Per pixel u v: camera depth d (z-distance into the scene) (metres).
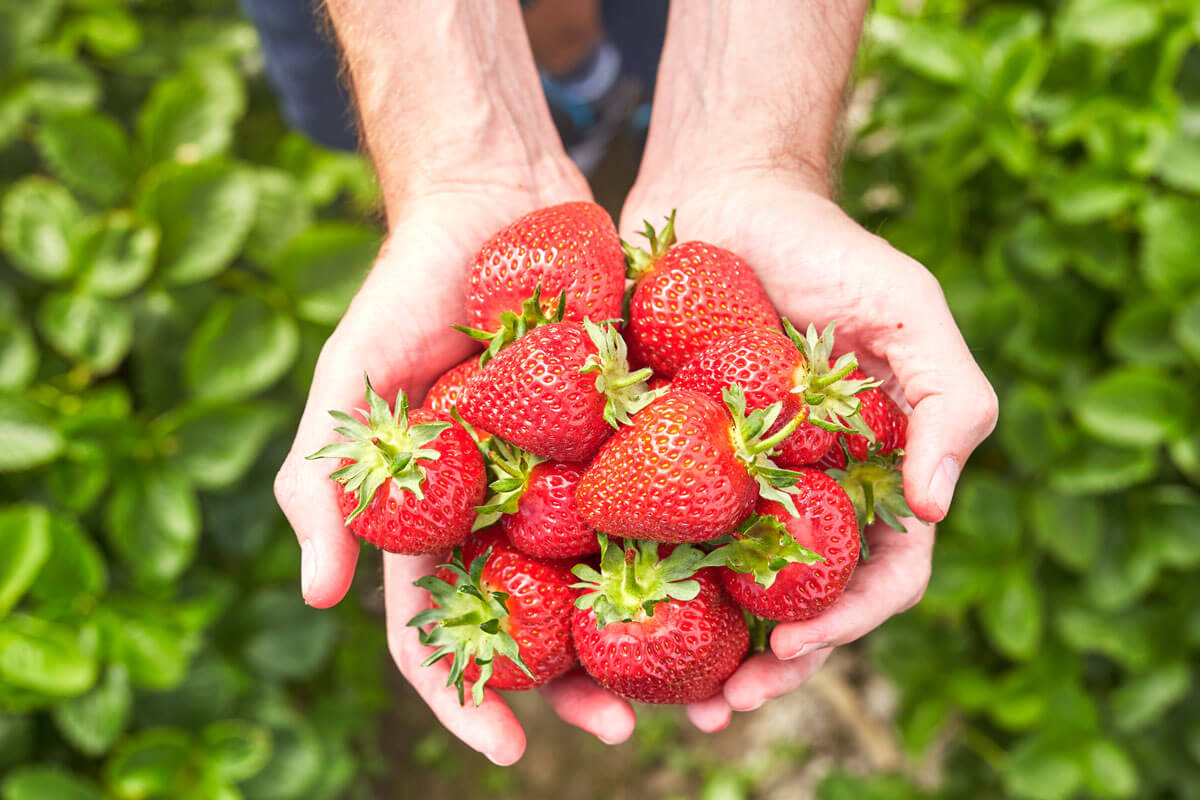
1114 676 0.65
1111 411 0.57
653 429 0.36
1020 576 0.61
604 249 0.40
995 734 0.69
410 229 0.44
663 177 0.46
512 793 0.77
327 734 0.69
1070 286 0.60
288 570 0.67
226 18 0.74
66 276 0.60
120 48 0.67
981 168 0.61
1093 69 0.57
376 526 0.37
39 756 0.60
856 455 0.39
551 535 0.38
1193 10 0.55
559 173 0.47
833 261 0.41
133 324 0.62
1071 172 0.58
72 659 0.56
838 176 0.47
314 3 0.50
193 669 0.61
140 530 0.59
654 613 0.37
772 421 0.35
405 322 0.42
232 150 0.74
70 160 0.62
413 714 0.78
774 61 0.45
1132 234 0.58
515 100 0.46
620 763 0.77
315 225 0.68
